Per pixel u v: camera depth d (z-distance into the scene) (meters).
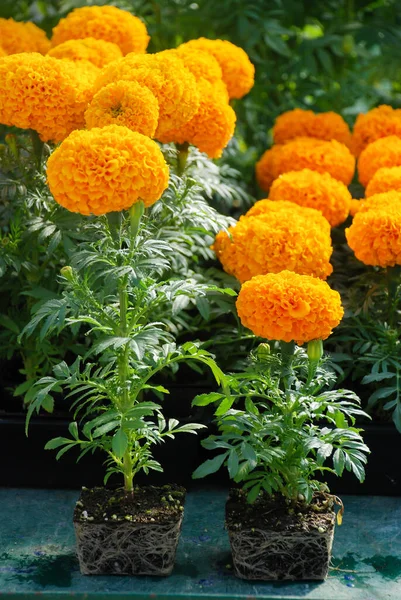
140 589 2.99
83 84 3.53
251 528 2.99
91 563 3.05
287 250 3.58
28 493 3.65
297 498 3.12
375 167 4.42
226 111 3.80
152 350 3.10
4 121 3.51
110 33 4.43
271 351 3.57
